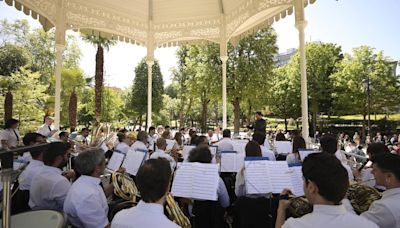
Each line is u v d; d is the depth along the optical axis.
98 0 10.68
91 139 9.73
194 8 11.60
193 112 42.28
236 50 22.84
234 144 7.54
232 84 22.53
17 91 20.00
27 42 29.12
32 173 3.36
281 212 2.19
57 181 2.97
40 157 3.48
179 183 3.20
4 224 1.47
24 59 26.84
